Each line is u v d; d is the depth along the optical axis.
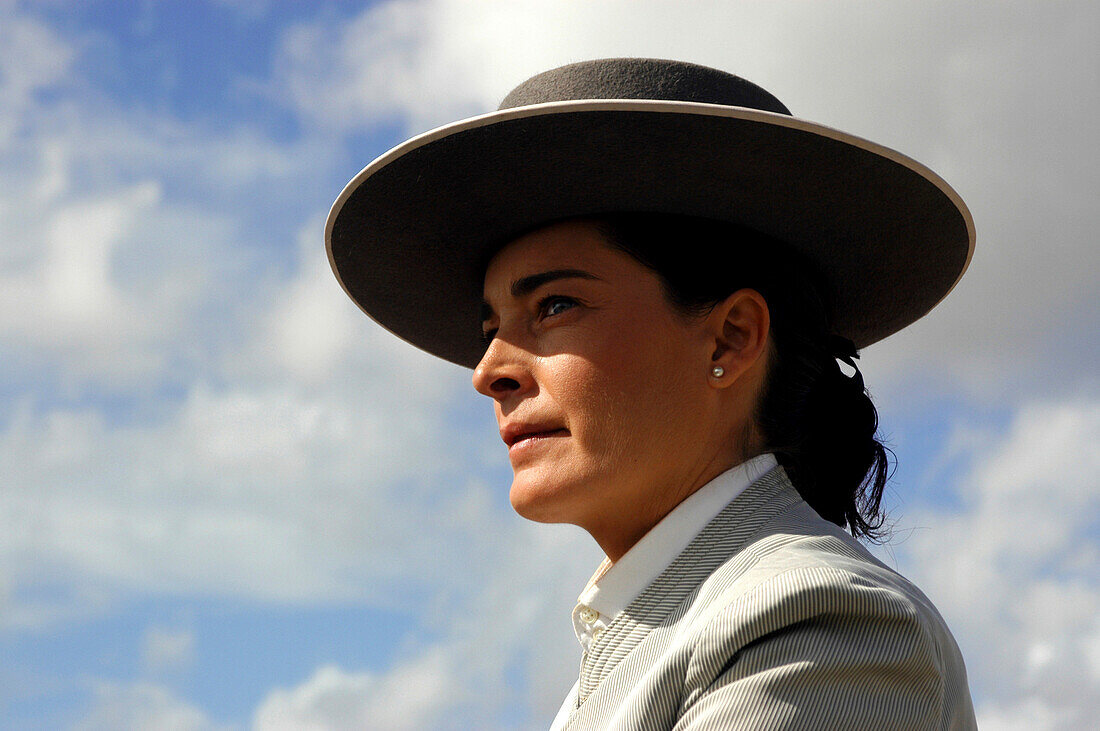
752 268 3.00
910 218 3.00
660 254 2.90
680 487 2.81
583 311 2.88
